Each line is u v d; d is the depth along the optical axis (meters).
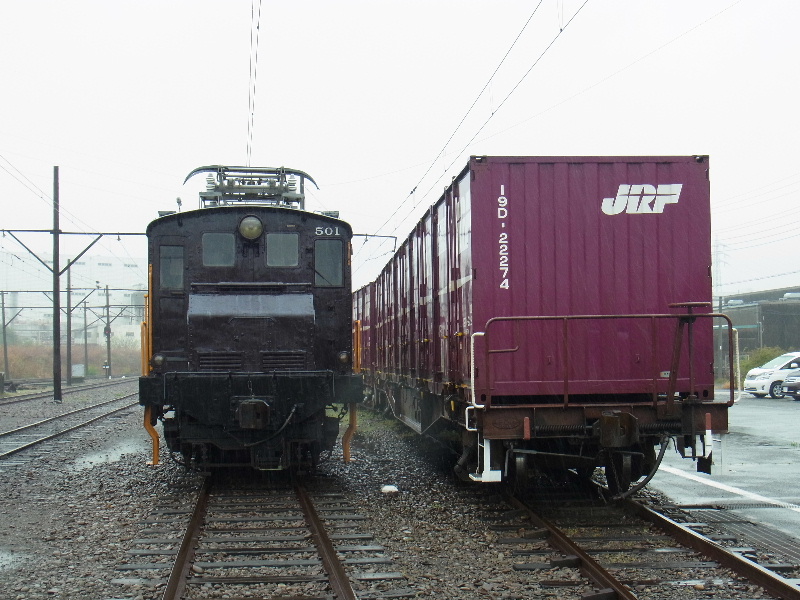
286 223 11.79
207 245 11.62
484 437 8.74
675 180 9.18
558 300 9.05
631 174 9.13
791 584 5.90
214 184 13.92
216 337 11.19
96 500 10.15
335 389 11.40
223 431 11.04
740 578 6.39
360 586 6.27
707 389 9.01
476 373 8.91
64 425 21.41
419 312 13.88
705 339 9.04
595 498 9.84
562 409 8.78
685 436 9.20
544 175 9.08
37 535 8.16
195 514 8.84
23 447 15.55
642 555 7.11
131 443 16.94
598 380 9.02
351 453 14.59
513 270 9.02
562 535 7.54
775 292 62.31
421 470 12.48
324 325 11.70
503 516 8.80
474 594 6.10
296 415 10.98
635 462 9.45
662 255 9.14
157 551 7.36
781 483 11.06
